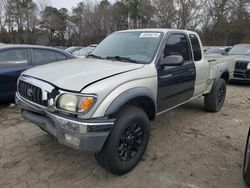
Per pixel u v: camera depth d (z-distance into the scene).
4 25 46.41
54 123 2.87
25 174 3.19
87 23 53.94
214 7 39.22
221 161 3.58
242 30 40.81
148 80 3.40
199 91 4.92
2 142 4.03
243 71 9.27
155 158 3.61
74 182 3.05
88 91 2.71
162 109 3.93
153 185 3.02
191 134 4.49
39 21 50.03
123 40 4.20
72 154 3.68
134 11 52.28
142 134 3.35
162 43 3.83
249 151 2.96
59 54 6.78
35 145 3.93
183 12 36.34
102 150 2.93
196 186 3.01
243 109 6.17
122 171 3.15
